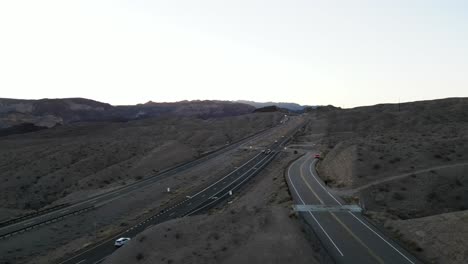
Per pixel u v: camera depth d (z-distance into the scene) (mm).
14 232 46031
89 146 110125
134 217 54375
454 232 27250
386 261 25422
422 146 55281
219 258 28922
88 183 76500
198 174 79312
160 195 65500
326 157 68875
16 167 93000
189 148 108938
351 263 25250
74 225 51344
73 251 41562
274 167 75938
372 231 31328
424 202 39562
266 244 28938
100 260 37500
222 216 38031
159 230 35938
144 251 32594
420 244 27531
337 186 48594
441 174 44094
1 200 71562
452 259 24594
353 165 50688
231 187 63375
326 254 26750
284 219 34219
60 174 83688
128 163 91312
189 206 54250
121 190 69000
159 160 93500
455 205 39219
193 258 29672
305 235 30672
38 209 62500
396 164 49906
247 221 35594
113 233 46125
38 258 41406
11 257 41281
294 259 26109
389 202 40031
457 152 51562
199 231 35250
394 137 70625
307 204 40188
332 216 35719
